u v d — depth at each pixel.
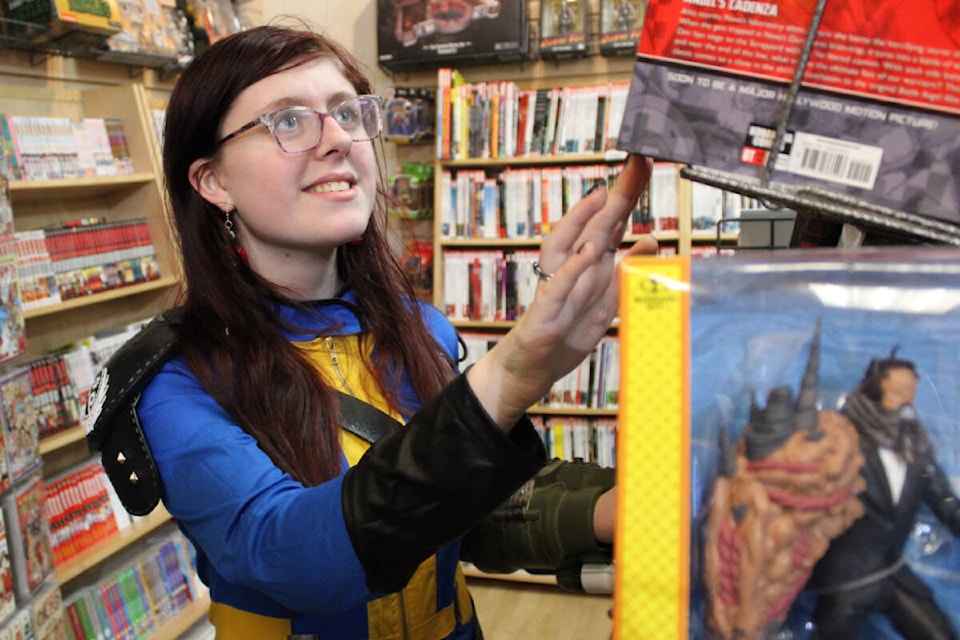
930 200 0.47
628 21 3.27
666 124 0.51
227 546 0.79
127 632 2.47
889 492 0.43
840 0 0.48
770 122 0.50
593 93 3.26
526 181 3.38
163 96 3.20
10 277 1.77
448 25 3.39
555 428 3.42
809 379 0.44
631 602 0.44
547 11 3.32
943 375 0.43
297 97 0.98
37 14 2.31
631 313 0.46
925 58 0.47
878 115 0.48
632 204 0.58
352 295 1.16
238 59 0.98
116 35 2.62
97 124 2.61
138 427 0.89
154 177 2.76
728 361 0.45
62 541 2.31
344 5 3.89
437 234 3.46
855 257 0.46
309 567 0.68
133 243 2.75
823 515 0.43
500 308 3.46
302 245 1.03
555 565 0.89
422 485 0.62
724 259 0.47
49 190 2.52
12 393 1.75
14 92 2.54
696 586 0.43
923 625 0.41
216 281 1.02
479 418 0.59
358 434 1.01
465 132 3.38
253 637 0.97
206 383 0.94
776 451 0.44
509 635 2.93
